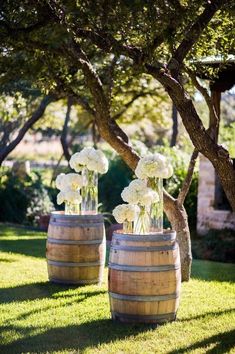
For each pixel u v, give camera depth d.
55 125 23.36
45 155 35.72
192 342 6.31
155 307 6.89
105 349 6.12
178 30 6.96
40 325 6.95
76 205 9.17
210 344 6.24
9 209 19.58
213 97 11.42
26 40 7.15
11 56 9.05
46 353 5.99
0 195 19.59
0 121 19.28
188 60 8.84
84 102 9.71
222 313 7.46
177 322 7.03
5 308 7.71
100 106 8.86
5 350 6.08
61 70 9.62
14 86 13.21
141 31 6.59
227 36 7.87
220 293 8.70
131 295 6.85
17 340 6.40
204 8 6.98
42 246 13.30
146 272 6.82
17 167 20.80
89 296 8.37
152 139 30.27
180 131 27.17
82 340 6.40
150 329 6.75
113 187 19.23
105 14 6.20
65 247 8.96
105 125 9.11
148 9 5.96
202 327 6.84
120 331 6.70
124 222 7.26
